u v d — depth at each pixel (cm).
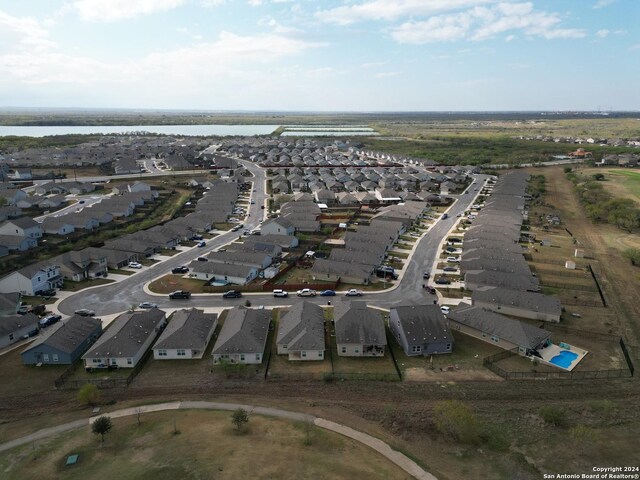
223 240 13262
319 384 6278
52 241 12788
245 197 19638
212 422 5344
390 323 8031
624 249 12500
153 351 7050
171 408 5684
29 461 4697
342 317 7462
